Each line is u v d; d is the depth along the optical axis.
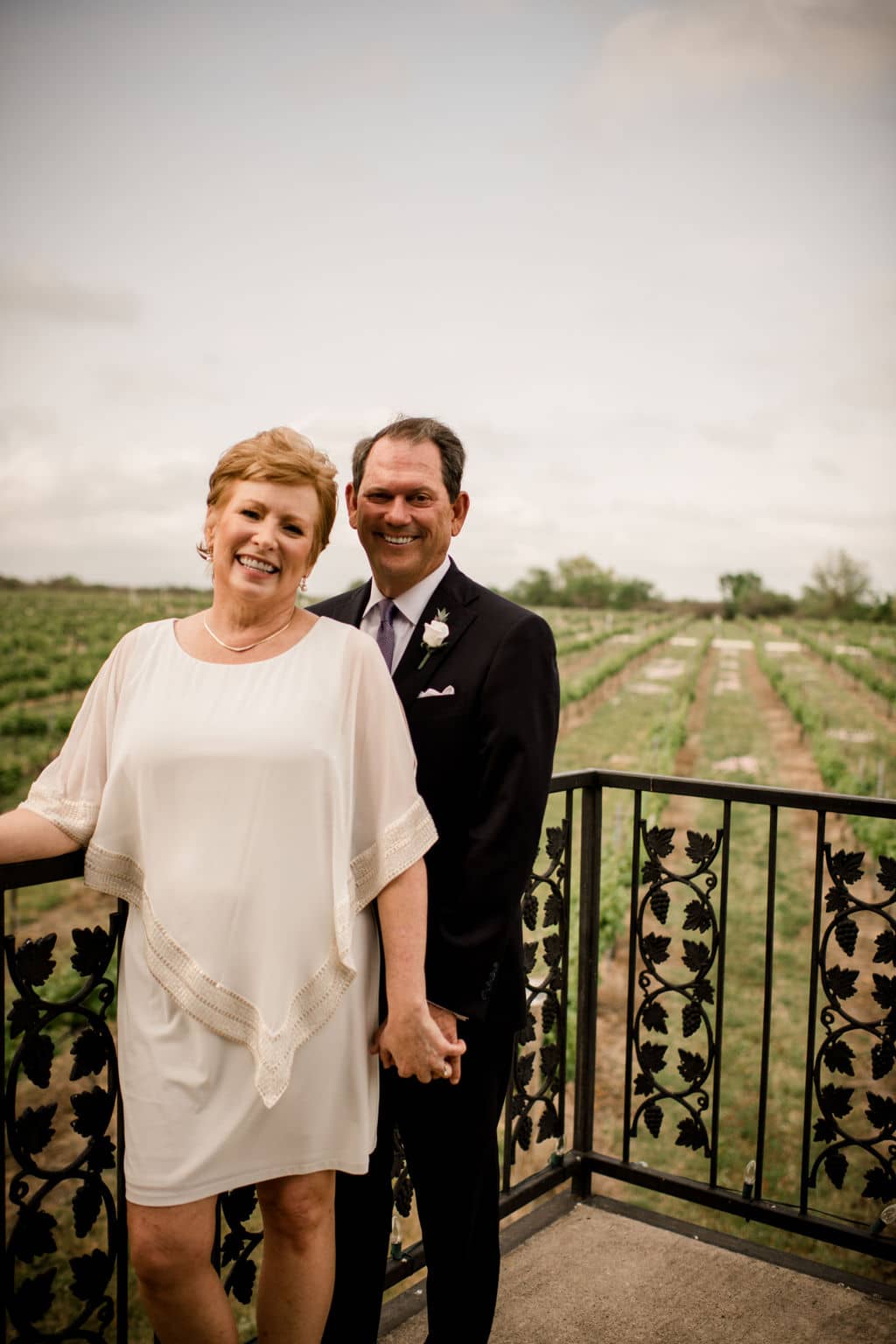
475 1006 1.48
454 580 1.65
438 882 1.55
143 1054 1.29
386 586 1.64
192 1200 1.26
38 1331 1.46
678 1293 2.05
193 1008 1.26
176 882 1.27
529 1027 2.31
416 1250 2.14
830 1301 2.03
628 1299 2.03
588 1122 2.44
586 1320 1.97
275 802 1.27
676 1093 2.31
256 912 1.28
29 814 1.34
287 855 1.28
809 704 29.27
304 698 1.32
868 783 23.22
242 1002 1.28
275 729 1.28
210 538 1.40
